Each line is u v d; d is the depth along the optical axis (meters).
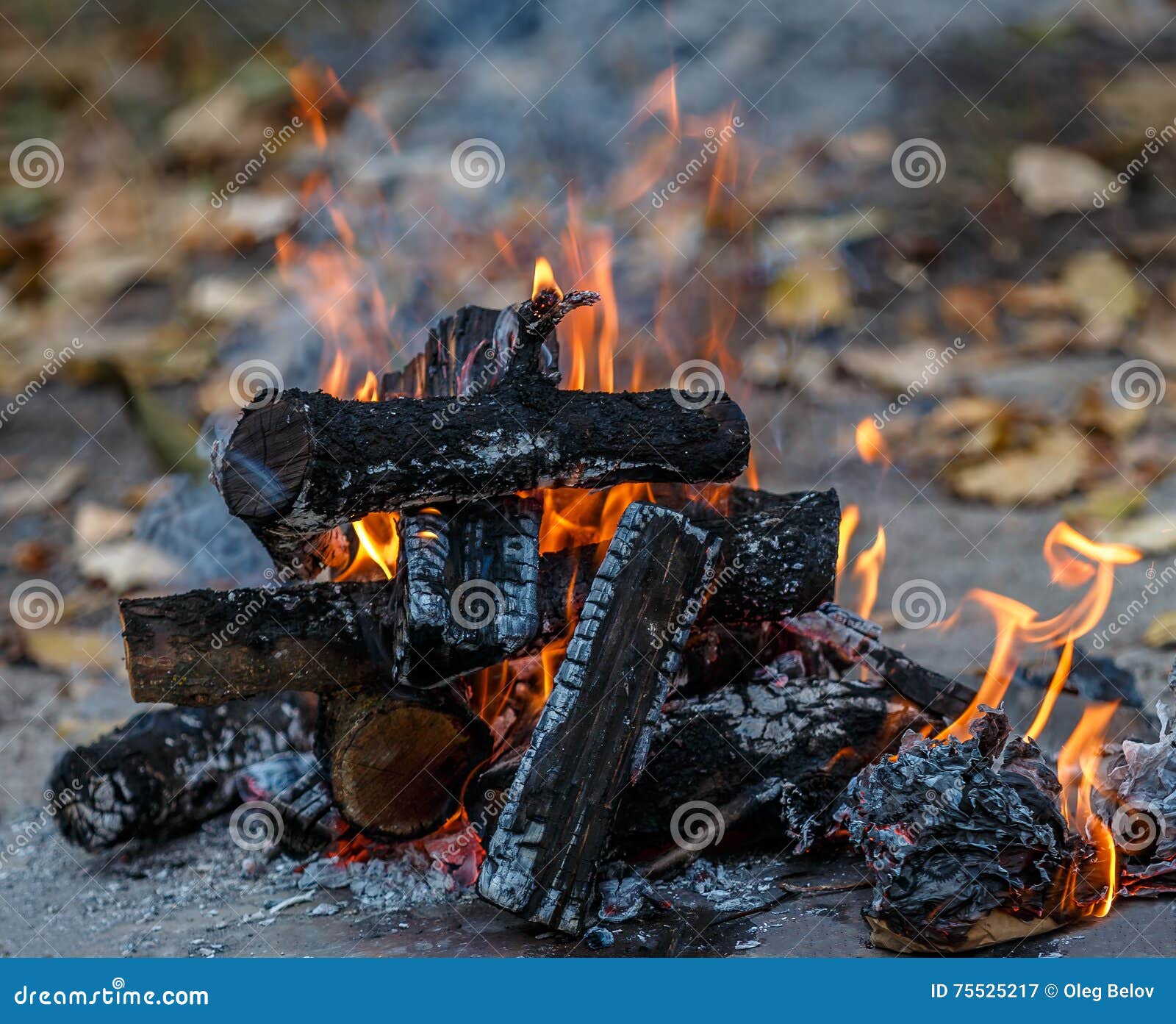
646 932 2.30
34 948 2.50
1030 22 7.12
